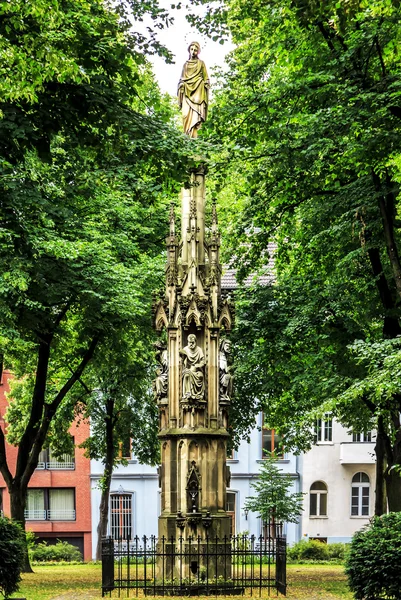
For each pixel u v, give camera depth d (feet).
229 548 85.05
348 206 94.38
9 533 70.90
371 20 81.30
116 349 115.34
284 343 111.04
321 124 84.07
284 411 122.21
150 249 125.18
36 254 77.00
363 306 105.70
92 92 68.03
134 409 160.15
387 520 71.82
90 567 133.69
